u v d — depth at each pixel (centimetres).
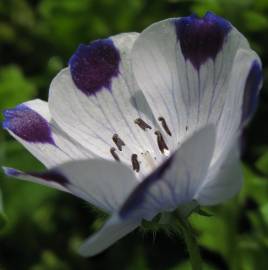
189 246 9
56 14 19
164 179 8
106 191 8
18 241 17
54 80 10
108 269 17
